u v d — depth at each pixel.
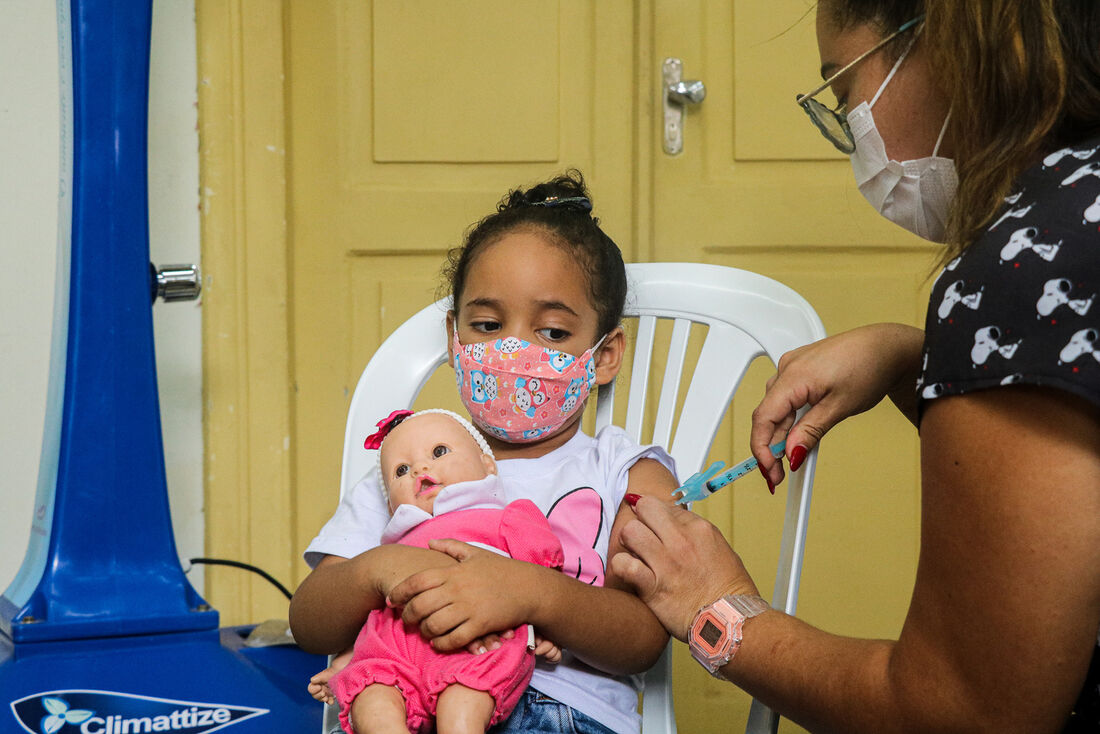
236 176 2.07
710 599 0.86
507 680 0.86
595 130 2.15
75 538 1.28
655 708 1.04
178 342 2.05
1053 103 0.66
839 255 2.13
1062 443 0.59
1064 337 0.60
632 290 1.26
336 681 0.96
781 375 0.95
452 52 2.15
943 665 0.65
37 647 1.21
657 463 1.11
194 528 2.06
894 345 0.95
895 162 0.86
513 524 0.98
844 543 2.12
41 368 1.88
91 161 1.30
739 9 2.12
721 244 2.14
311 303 2.15
